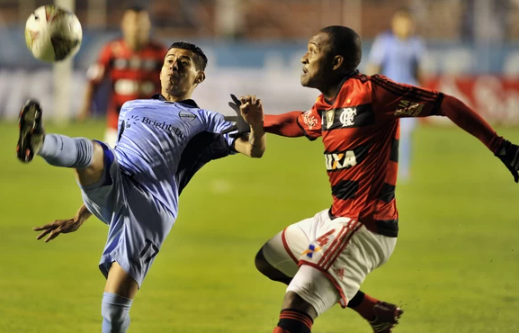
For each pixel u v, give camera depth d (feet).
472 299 76.54
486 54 341.41
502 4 381.40
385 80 51.72
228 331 64.69
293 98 328.08
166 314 69.97
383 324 61.41
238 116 57.57
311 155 254.27
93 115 321.32
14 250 99.76
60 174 190.49
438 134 325.62
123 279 54.39
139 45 122.83
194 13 388.78
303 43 352.28
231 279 85.30
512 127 328.29
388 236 52.54
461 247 104.58
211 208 138.21
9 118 323.78
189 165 59.21
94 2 371.97
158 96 61.57
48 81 321.11
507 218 130.31
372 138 52.11
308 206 140.97
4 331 63.05
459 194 160.56
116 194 54.95
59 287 79.82
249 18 397.60
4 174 187.93
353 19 395.55
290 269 57.31
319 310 49.80
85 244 105.19
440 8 385.91
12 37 321.93
